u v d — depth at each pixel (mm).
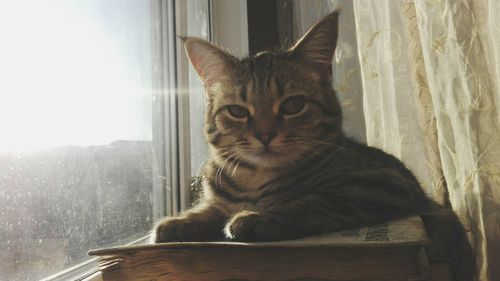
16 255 223
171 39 389
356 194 254
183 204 380
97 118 302
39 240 240
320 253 191
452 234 290
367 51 364
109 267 206
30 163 237
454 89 299
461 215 308
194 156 424
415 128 342
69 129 272
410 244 179
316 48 321
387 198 258
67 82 272
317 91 317
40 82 248
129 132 339
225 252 198
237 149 306
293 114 305
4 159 219
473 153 292
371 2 360
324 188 270
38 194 241
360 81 410
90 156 292
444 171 319
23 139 233
